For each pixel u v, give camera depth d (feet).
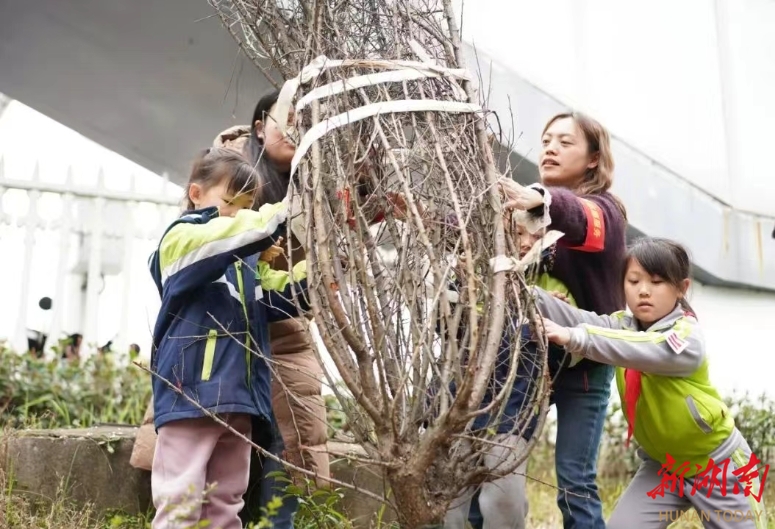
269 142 11.32
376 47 9.76
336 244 8.68
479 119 9.31
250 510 11.81
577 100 23.35
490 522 10.77
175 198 23.21
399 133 8.96
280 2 9.89
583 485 11.07
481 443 8.77
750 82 26.14
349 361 8.49
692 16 25.55
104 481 12.53
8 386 18.63
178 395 9.83
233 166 10.78
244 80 20.57
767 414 21.24
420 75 9.20
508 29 22.68
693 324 11.01
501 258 8.64
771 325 25.70
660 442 11.21
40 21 23.61
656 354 10.54
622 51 24.26
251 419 10.30
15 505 12.03
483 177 9.07
